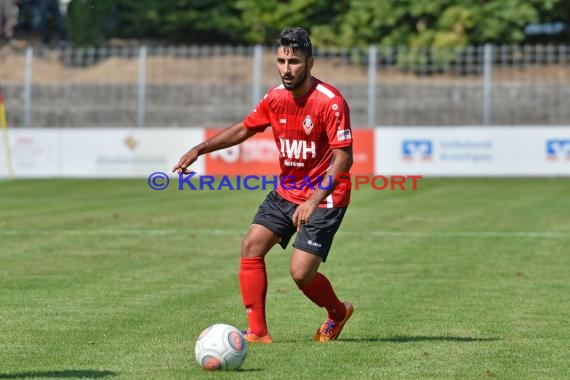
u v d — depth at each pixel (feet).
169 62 340.39
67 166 249.75
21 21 359.05
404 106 305.94
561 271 104.01
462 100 306.96
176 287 94.58
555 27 353.51
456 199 189.98
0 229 142.92
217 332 61.00
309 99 66.90
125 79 329.72
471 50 290.97
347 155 66.54
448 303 86.12
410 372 60.54
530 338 71.36
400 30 334.24
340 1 348.38
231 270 105.70
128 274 102.73
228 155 241.35
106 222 152.15
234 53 347.15
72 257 115.44
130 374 59.72
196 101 318.04
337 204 68.39
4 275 102.01
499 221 151.53
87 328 74.74
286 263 111.65
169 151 246.27
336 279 99.25
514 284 96.02
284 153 69.05
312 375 59.57
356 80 321.52
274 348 67.72
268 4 344.69
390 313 81.66
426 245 125.29
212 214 163.84
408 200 188.34
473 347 68.13
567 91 305.73
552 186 217.97
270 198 70.54
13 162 251.19
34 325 76.02
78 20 336.90
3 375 59.57
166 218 157.69
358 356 65.05
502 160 239.91
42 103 317.42
